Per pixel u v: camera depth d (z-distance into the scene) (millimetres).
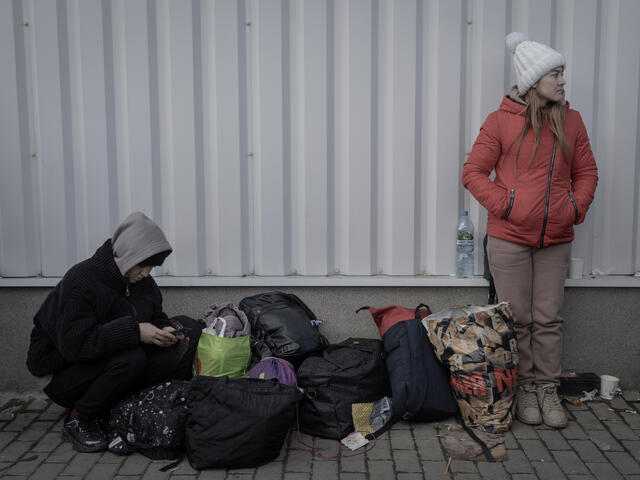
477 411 3553
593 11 3934
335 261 4148
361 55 3977
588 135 4027
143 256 3330
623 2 3934
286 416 3188
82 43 3947
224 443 3152
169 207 4113
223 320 3789
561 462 3266
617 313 4117
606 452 3363
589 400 3973
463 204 4109
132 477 3131
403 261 4117
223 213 4090
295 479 3111
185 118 4016
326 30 3955
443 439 3480
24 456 3342
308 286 4117
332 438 3484
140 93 3990
